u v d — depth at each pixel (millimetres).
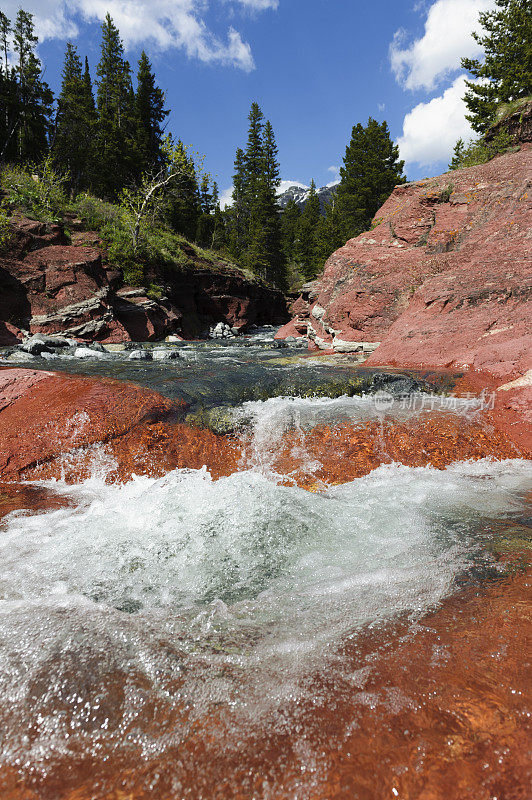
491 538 2621
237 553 2596
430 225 10242
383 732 1294
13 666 1605
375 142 52344
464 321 7277
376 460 4039
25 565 2428
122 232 21844
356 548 2609
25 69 43688
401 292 9367
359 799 1101
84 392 4742
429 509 3105
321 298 11781
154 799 1119
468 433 4375
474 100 29812
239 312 31656
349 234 53406
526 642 1643
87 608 2031
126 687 1518
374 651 1666
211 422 4574
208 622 1942
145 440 4156
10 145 41062
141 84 46188
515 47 28031
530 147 15438
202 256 32656
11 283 14570
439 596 2037
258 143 60906
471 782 1130
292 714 1388
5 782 1173
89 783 1169
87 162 40156
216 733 1330
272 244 55031
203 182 25500
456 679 1480
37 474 3756
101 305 16047
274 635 1829
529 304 6805
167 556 2570
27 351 10656
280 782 1156
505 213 9008
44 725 1367
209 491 3459
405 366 6922
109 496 3457
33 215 18391
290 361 8742
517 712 1332
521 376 5223
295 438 4359
